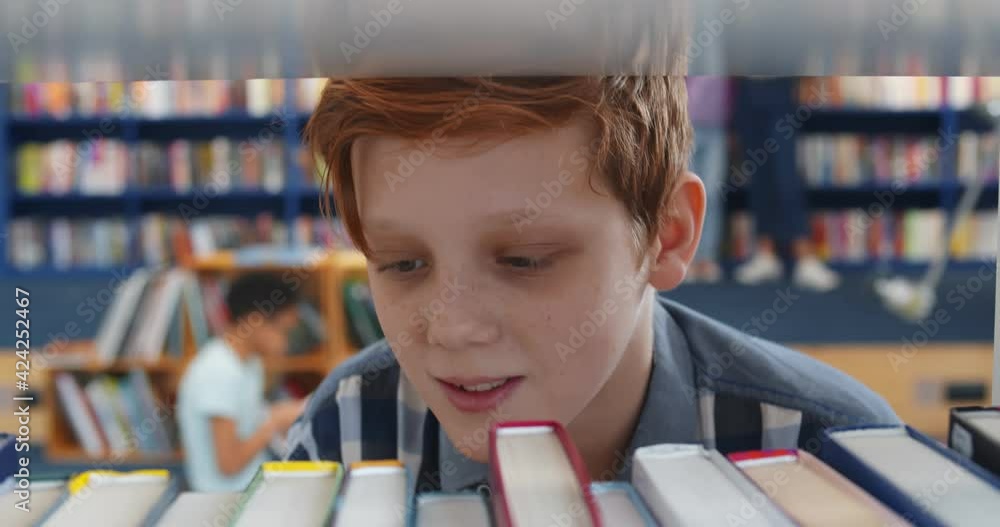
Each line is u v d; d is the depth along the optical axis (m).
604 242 0.58
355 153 0.57
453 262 0.57
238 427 1.93
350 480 0.53
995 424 0.55
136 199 4.73
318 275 2.54
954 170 3.94
